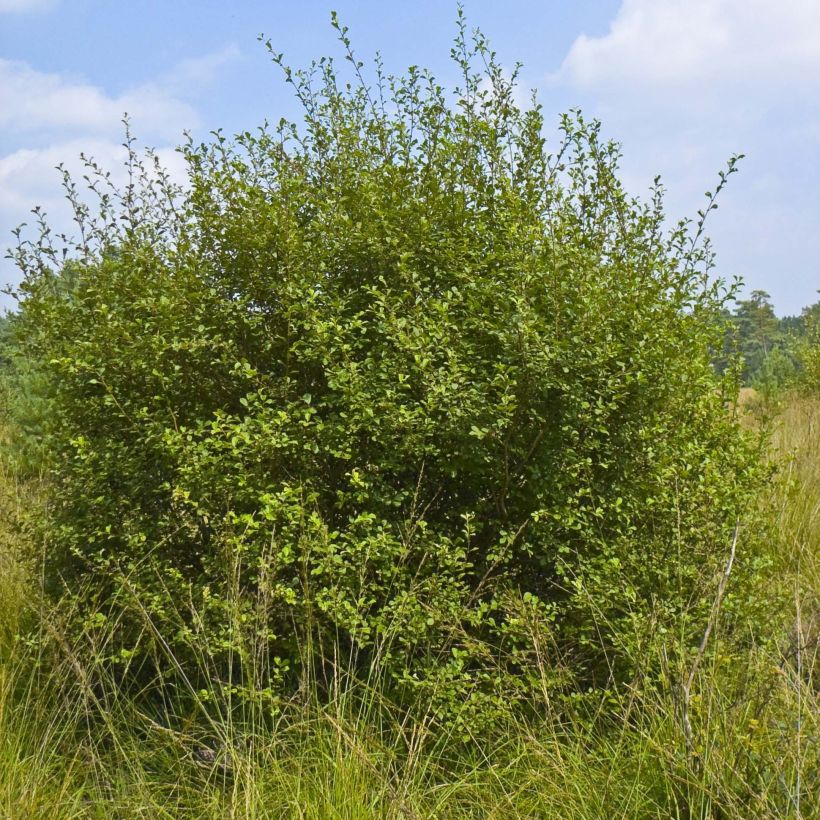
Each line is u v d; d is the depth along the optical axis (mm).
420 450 3482
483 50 4277
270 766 3189
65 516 4055
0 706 3316
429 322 3605
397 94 4438
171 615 3609
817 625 3787
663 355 3775
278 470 3689
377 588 3410
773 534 4488
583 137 4293
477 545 3818
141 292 4035
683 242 4270
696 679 3309
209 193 4055
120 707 3604
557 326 3559
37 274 4152
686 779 2775
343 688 3539
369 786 3010
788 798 2623
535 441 3555
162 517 3838
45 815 2957
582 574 3656
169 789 3291
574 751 3203
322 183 4395
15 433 7688
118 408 3922
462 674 3336
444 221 3984
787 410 10602
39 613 3615
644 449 3896
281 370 3945
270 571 3350
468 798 3156
